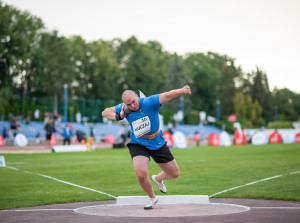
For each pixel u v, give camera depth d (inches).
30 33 2393.0
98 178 489.1
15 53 2300.7
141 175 252.7
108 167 627.2
